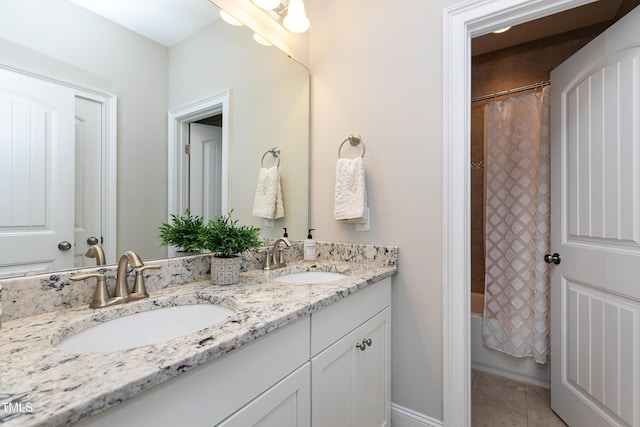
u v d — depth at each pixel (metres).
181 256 1.15
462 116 1.32
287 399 0.83
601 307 1.34
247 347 0.71
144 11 1.08
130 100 1.04
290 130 1.67
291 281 1.43
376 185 1.55
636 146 1.19
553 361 1.64
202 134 1.27
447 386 1.34
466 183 1.33
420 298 1.43
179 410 0.57
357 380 1.17
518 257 2.00
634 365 1.19
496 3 1.25
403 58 1.48
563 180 1.58
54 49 0.86
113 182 1.00
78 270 0.88
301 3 1.48
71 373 0.50
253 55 1.47
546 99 1.93
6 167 0.78
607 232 1.31
